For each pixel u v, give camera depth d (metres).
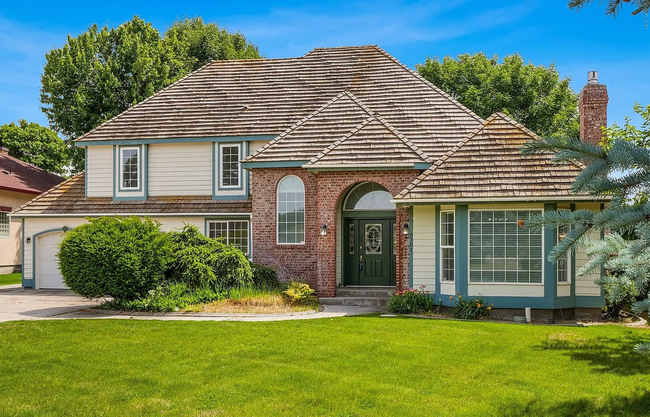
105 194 23.42
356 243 19.12
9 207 30.98
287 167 19.50
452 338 11.45
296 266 19.42
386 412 7.30
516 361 9.76
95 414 7.25
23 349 10.57
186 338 11.49
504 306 14.73
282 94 23.69
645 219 4.22
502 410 7.38
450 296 15.25
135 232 15.77
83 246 15.16
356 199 19.14
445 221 15.72
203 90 24.64
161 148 23.02
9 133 42.66
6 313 15.24
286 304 16.31
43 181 34.78
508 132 16.33
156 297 15.55
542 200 14.27
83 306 16.77
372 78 23.41
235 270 17.14
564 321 14.55
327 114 20.42
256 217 19.80
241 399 7.79
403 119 20.80
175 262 16.69
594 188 4.32
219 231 21.91
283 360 9.77
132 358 9.91
